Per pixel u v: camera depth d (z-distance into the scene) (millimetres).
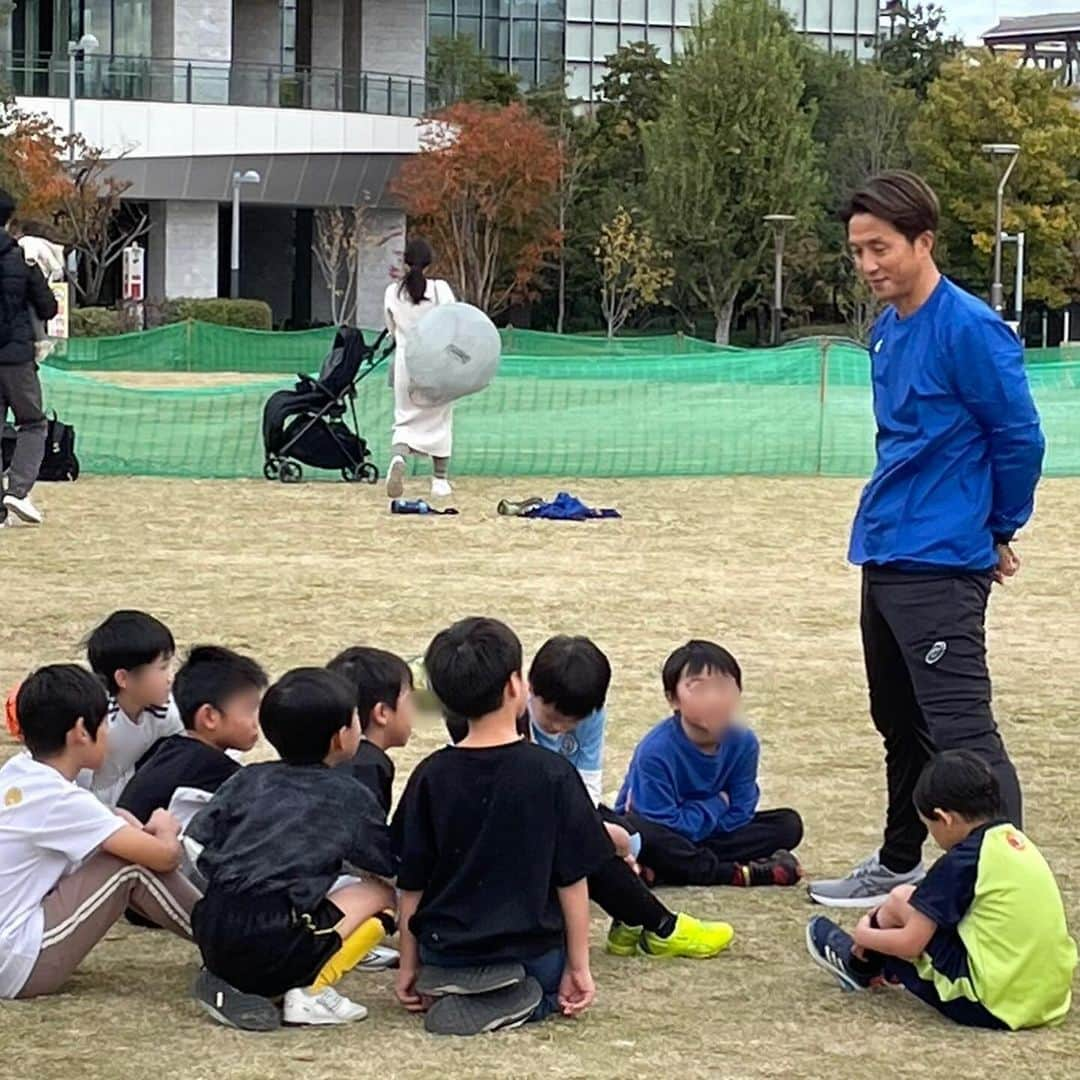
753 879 6148
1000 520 5766
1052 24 87125
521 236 56969
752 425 20875
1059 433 21578
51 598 10961
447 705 4898
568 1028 4820
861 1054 4660
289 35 58906
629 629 10531
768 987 5176
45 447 15320
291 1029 4797
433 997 4852
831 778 7484
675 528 14875
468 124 54938
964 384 5641
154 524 14312
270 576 11977
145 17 54062
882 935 4957
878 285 5746
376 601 11164
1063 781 7465
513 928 4770
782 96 57688
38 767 5047
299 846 4793
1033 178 59344
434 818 4805
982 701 5699
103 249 49250
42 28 54031
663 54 71250
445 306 15797
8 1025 4793
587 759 5828
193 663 5555
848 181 59906
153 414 20688
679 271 58500
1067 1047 4738
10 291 13516
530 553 13344
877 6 73625
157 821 5121
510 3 67688
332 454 17391
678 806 6117
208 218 54625
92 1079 4426
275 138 54312
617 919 5367
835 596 11805
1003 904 4840
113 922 5082
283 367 35594
